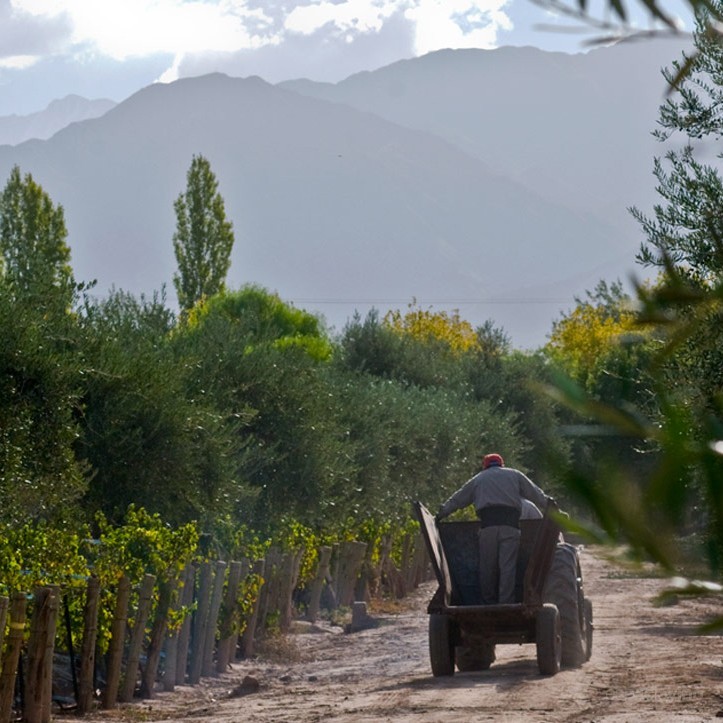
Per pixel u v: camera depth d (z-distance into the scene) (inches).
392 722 1020.5
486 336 4741.6
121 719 1130.0
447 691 1206.9
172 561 1331.2
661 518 94.2
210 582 1477.6
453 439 3289.9
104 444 1507.1
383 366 4013.3
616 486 95.3
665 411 98.8
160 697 1310.3
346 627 2034.9
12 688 995.9
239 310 4783.5
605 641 1654.8
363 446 2519.7
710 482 93.4
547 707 1071.0
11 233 5324.8
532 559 1296.8
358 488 2271.2
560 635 1336.1
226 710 1179.3
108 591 1238.3
